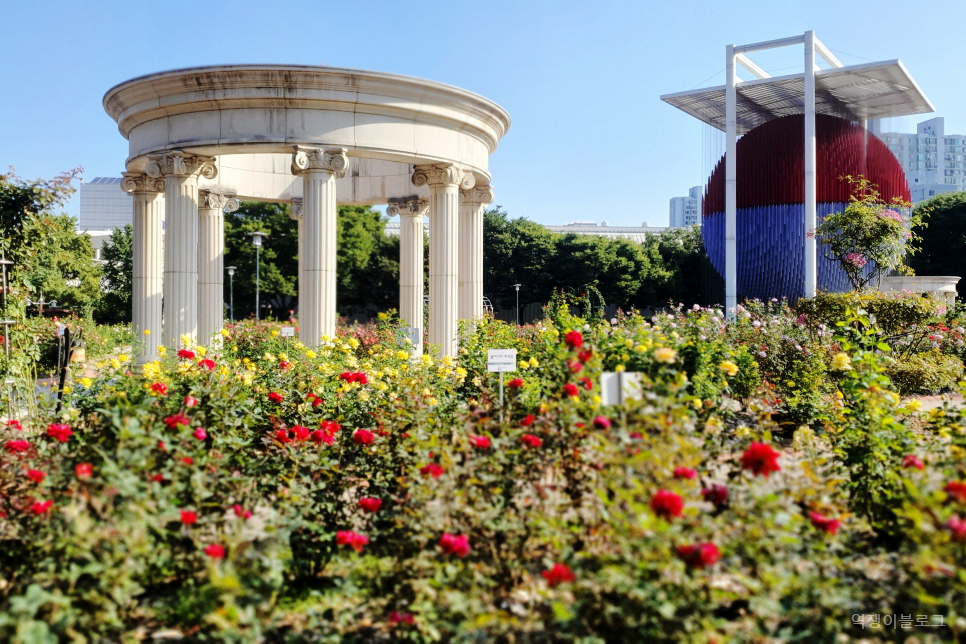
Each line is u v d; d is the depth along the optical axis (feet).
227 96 40.22
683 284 189.78
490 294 189.67
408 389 25.89
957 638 11.22
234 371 28.17
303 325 41.68
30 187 31.27
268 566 13.21
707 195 139.85
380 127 42.63
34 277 34.27
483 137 49.70
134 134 45.57
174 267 43.39
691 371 27.55
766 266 125.08
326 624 13.93
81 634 12.34
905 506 12.48
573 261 180.75
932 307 51.93
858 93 115.85
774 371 41.06
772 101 124.06
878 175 123.75
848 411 23.22
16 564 15.35
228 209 59.41
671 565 11.39
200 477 15.24
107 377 26.05
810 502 14.33
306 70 39.52
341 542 14.62
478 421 18.92
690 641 11.24
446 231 46.88
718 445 18.72
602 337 30.48
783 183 122.11
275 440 20.27
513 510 15.44
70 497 14.66
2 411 29.76
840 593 11.82
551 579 11.87
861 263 85.71
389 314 50.29
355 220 181.78
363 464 20.53
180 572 14.79
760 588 11.50
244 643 11.69
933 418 22.88
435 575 13.50
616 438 14.78
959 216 172.86
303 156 40.83
